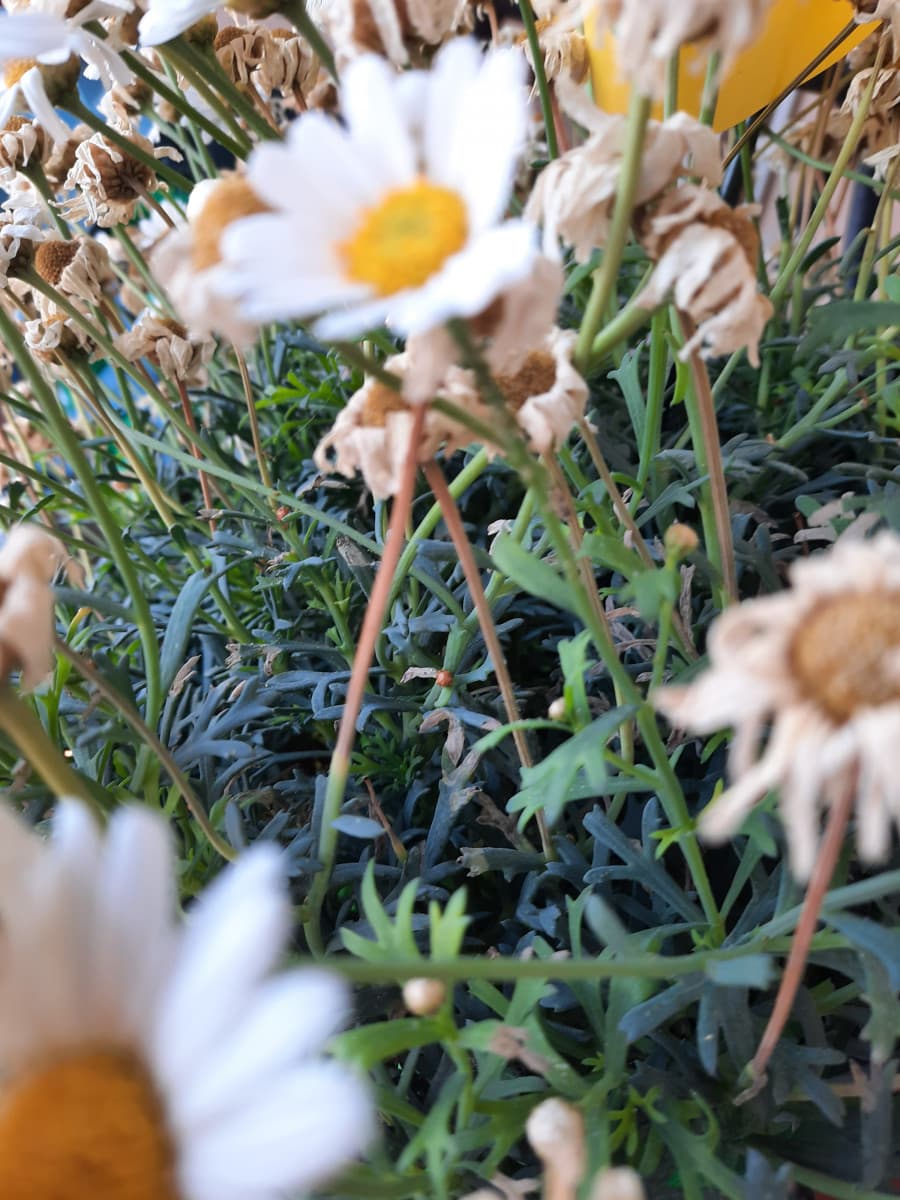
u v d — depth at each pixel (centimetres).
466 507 34
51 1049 9
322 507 34
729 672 9
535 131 34
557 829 22
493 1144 17
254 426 32
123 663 27
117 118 33
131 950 9
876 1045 14
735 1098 15
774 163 45
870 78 27
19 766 20
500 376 16
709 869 22
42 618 12
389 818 25
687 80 26
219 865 21
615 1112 16
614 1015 16
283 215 11
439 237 10
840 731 9
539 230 15
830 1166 16
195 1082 8
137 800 21
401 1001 18
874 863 18
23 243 30
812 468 31
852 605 9
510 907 22
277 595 32
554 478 18
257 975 8
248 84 31
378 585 14
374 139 11
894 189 30
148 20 21
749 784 9
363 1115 8
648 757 23
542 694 27
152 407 49
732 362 28
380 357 32
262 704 22
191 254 11
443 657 27
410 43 17
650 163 13
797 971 13
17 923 9
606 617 20
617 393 36
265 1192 8
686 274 13
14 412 42
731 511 26
